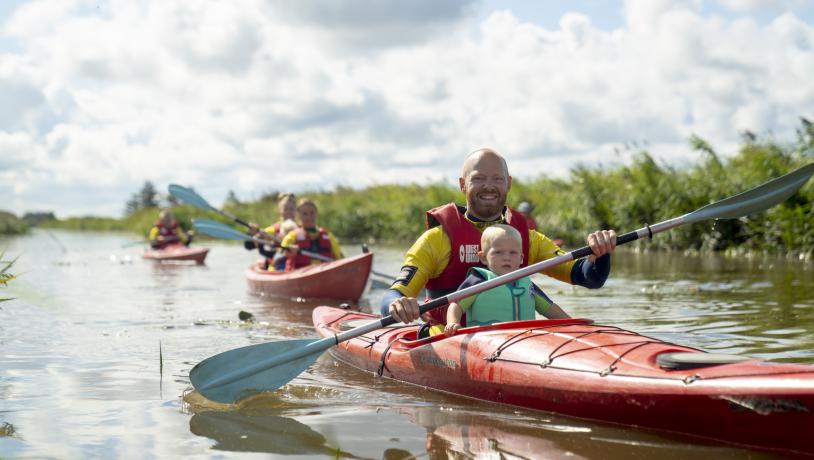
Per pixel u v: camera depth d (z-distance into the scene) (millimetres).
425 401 3844
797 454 2736
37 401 3811
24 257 18750
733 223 14547
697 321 6141
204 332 6215
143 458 2898
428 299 4844
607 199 17703
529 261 4746
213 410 3656
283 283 9305
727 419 2854
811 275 9766
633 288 8914
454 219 4617
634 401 3109
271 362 4070
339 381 4367
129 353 5195
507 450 2961
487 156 4668
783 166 14453
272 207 32312
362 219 25781
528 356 3639
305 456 2922
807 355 4617
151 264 16094
